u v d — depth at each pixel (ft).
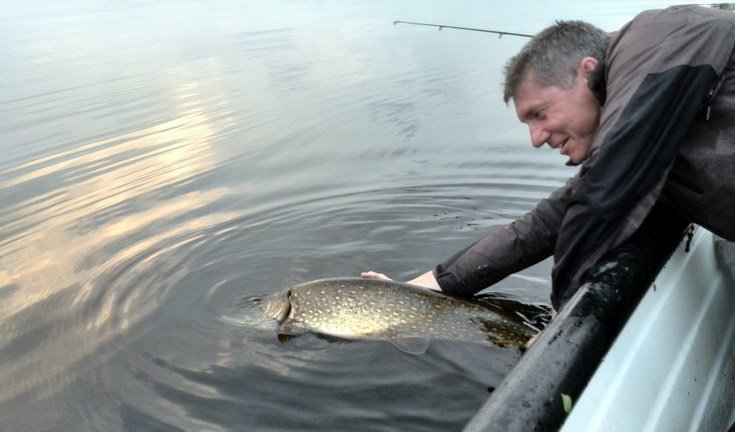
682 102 6.43
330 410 9.80
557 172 20.90
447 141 24.49
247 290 14.28
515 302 12.55
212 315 13.21
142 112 30.01
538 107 8.10
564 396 5.01
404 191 20.04
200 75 37.37
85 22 66.85
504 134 25.05
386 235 17.03
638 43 6.79
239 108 30.22
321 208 19.10
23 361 11.96
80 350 12.19
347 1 75.25
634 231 6.88
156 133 26.94
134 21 66.03
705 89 6.39
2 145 26.05
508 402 4.87
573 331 5.67
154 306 13.78
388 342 11.48
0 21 72.84
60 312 13.83
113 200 20.34
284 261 15.69
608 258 6.81
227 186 21.18
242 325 12.67
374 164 22.62
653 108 6.45
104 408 10.31
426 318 11.60
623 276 6.44
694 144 6.77
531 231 11.44
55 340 12.66
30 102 32.53
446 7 59.52
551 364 5.26
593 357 5.50
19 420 10.17
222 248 16.69
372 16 58.65
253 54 43.27
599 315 5.90
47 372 11.48
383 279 12.30
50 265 16.21
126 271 15.61
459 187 20.15
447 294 12.12
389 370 10.69
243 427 9.57
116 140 26.17
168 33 55.16
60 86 35.83
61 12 79.71
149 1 90.58
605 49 7.70
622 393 5.65
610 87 7.10
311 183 21.01
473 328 11.41
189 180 21.80
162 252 16.53
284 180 21.49
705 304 7.73
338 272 14.96
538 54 7.92
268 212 18.88
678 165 7.02
